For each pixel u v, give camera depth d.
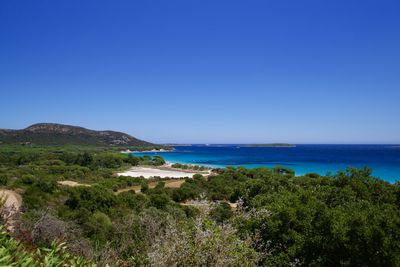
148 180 62.84
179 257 3.85
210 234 4.11
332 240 5.75
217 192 43.44
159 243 4.14
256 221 6.20
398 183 11.98
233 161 128.88
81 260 4.40
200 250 3.95
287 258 5.78
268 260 5.60
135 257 4.75
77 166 75.38
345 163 97.25
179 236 4.21
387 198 10.88
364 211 6.44
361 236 5.52
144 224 5.36
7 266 3.29
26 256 3.72
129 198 28.77
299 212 6.70
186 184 48.28
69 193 27.28
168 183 58.69
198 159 147.12
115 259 4.81
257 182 20.30
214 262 3.98
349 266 5.41
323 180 14.66
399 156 130.75
